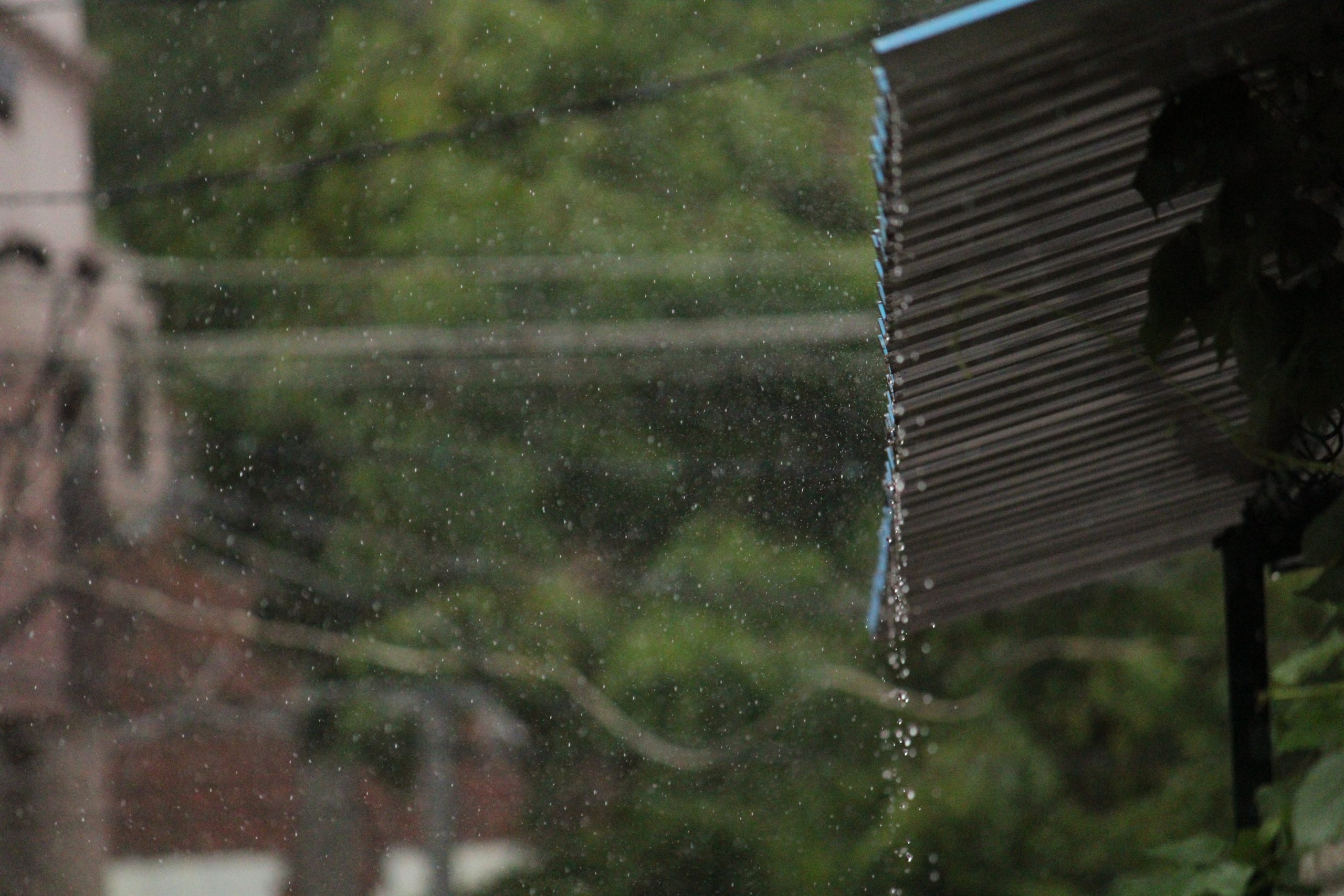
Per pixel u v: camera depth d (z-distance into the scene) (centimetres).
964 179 353
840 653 1891
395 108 2041
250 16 2391
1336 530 345
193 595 2088
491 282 1962
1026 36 310
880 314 412
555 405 1961
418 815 2050
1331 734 405
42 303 1970
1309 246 359
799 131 1972
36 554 1962
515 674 1941
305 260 2075
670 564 1892
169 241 2217
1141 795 2003
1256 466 514
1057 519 567
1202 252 365
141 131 2377
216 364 2061
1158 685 1980
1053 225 377
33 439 1931
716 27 2025
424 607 2000
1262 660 489
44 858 2094
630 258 1905
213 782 2167
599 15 2034
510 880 1922
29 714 2048
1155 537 614
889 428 459
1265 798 426
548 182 1973
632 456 1911
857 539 1858
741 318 1897
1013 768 1945
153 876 2167
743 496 1894
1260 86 361
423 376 1986
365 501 2030
